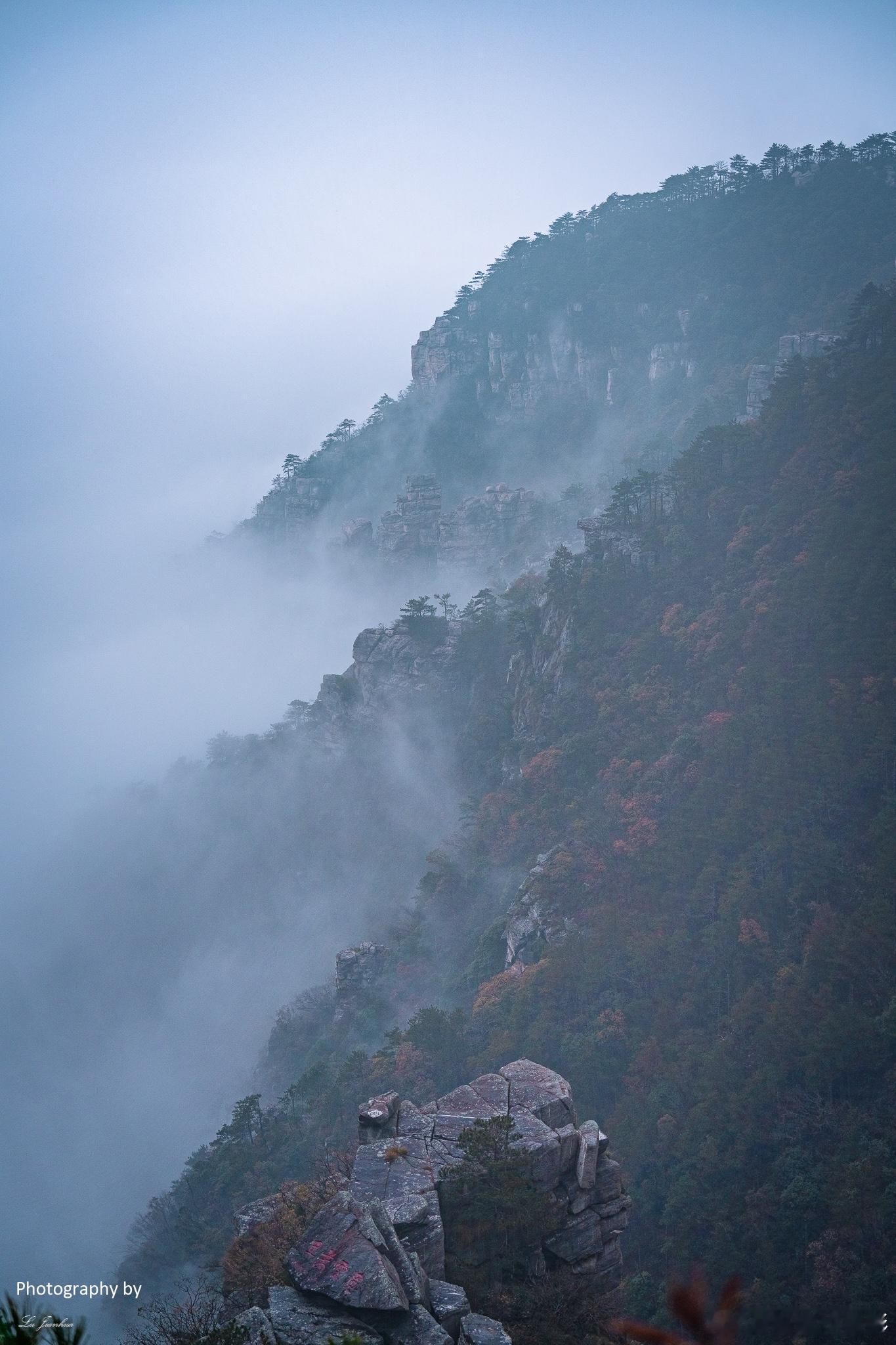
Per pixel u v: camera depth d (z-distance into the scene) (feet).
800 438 528.22
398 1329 65.72
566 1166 92.43
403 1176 86.69
